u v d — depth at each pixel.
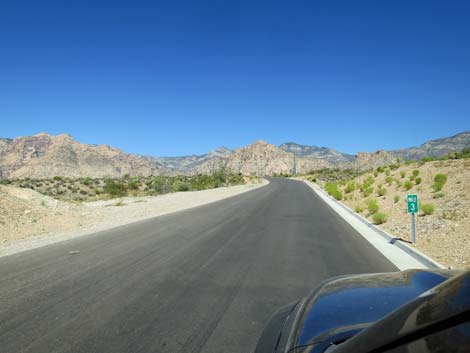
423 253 9.40
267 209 21.95
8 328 5.07
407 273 3.21
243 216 18.42
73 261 8.95
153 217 18.41
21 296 6.37
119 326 5.11
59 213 17.78
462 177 20.83
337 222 16.36
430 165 28.89
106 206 24.73
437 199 17.84
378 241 11.70
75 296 6.35
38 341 4.67
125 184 57.97
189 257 9.34
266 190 45.28
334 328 2.33
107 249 10.39
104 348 4.47
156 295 6.40
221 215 18.92
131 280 7.30
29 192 20.64
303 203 26.36
